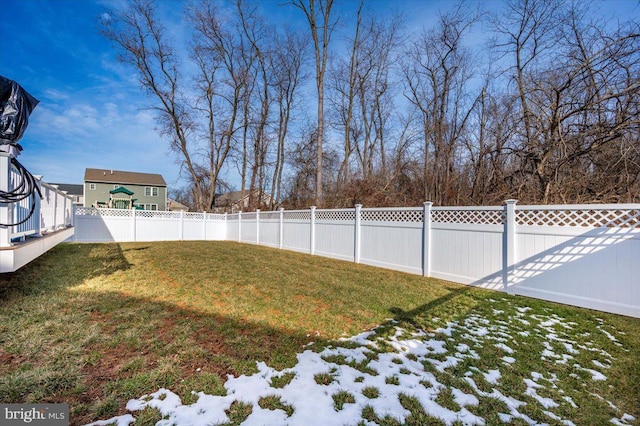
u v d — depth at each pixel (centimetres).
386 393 224
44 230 527
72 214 995
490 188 956
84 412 188
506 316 407
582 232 451
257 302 441
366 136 1961
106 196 3609
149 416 186
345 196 1397
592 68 662
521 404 218
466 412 206
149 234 1566
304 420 191
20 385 208
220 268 707
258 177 2283
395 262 745
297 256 974
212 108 2159
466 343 318
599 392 236
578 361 284
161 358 258
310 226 1053
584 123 711
